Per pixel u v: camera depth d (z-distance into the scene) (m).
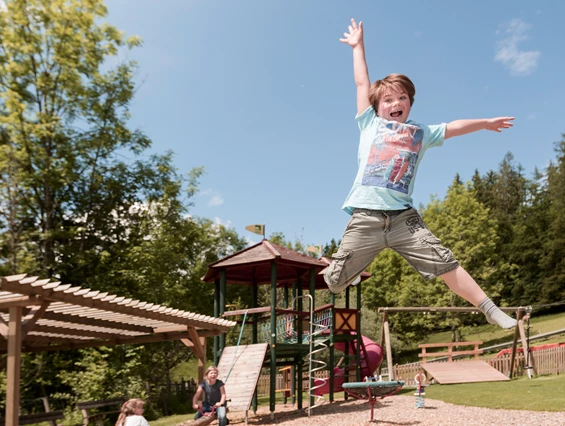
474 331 37.75
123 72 22.56
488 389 13.73
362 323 32.22
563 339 30.33
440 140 3.64
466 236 34.94
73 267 21.56
